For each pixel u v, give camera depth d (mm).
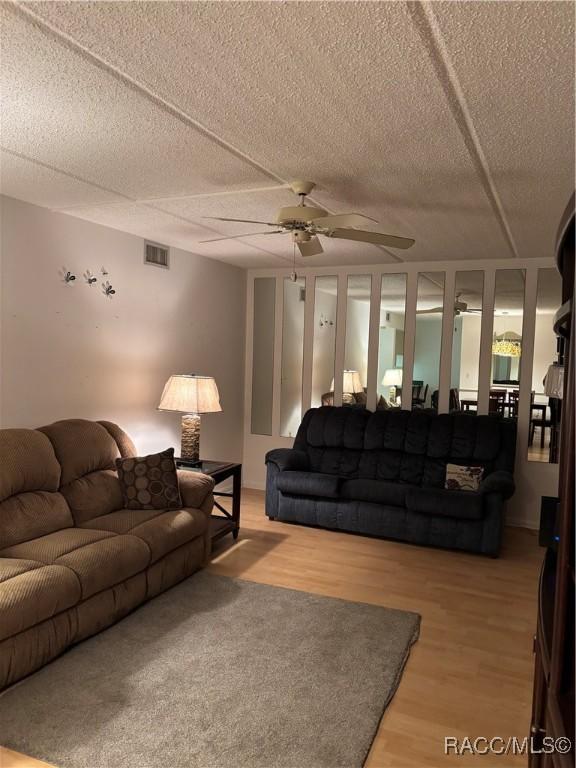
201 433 5672
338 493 4781
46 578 2629
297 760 2107
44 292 3840
